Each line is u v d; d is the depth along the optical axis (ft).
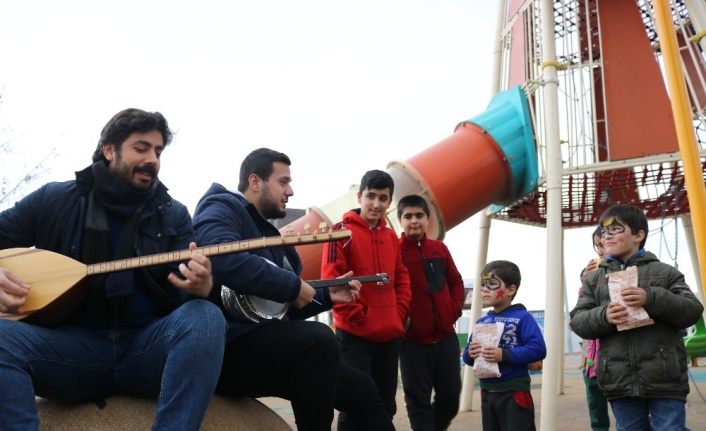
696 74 21.70
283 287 9.36
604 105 20.21
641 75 20.16
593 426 17.52
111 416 8.76
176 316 8.38
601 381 12.02
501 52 25.85
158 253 9.36
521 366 13.94
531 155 22.44
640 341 11.51
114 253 9.20
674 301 11.25
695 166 11.68
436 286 15.79
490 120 23.06
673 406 11.23
